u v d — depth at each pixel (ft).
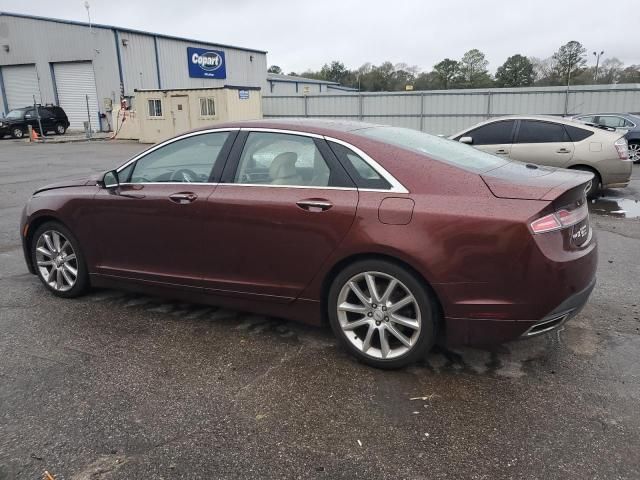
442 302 10.25
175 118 86.38
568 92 77.10
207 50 137.08
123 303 15.02
